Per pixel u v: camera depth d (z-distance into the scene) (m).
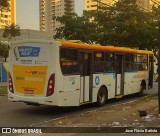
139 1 35.59
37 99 14.38
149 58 23.22
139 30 32.44
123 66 19.50
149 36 32.78
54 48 14.13
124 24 32.84
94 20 36.03
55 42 14.16
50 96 14.17
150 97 21.36
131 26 32.75
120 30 33.53
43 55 14.30
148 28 32.84
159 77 13.01
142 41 33.09
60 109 16.14
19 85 14.88
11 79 15.13
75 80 15.07
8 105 17.28
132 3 34.59
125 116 13.38
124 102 19.09
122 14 34.06
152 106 16.31
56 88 14.13
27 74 14.64
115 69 18.64
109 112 14.74
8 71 15.26
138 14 34.28
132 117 13.05
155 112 14.09
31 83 14.55
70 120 12.81
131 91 20.61
